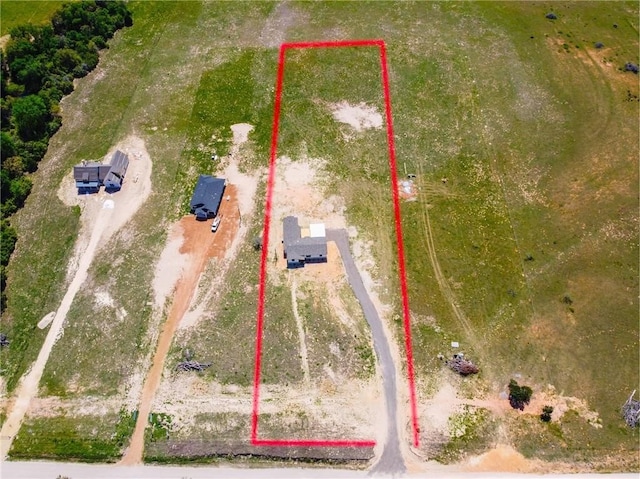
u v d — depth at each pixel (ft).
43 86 214.07
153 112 213.25
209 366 151.02
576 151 196.75
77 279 168.66
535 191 186.19
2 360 154.30
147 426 141.90
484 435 139.64
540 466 135.54
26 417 144.56
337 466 136.36
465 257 170.71
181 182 191.11
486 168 192.24
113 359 153.48
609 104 211.61
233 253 172.65
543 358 151.53
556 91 216.54
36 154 197.06
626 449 137.69
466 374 148.46
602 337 155.02
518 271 167.73
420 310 160.15
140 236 177.47
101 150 201.05
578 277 166.40
